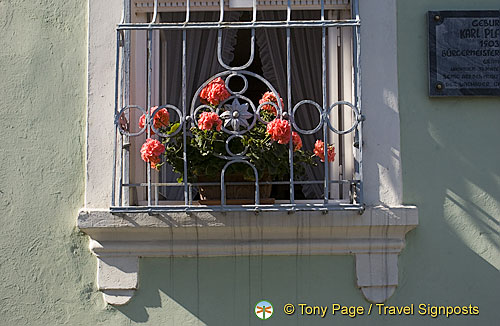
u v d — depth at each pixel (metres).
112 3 3.40
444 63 3.34
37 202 3.30
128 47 3.27
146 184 3.19
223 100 3.13
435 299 3.23
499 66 3.34
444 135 3.32
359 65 3.15
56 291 3.25
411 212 3.20
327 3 3.53
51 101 3.36
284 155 3.21
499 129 3.32
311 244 3.23
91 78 3.35
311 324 3.23
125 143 3.34
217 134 3.15
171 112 3.70
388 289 3.23
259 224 3.18
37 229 3.29
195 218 3.18
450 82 3.33
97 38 3.38
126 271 3.24
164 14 3.73
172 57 3.75
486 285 3.24
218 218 3.18
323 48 3.17
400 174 3.28
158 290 3.24
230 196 3.23
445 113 3.33
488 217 3.27
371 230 3.22
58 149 3.33
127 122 3.38
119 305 3.23
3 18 3.41
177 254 3.25
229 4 3.65
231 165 3.18
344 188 3.47
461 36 3.36
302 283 3.25
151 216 3.18
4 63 3.38
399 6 3.40
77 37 3.40
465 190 3.29
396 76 3.34
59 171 3.32
